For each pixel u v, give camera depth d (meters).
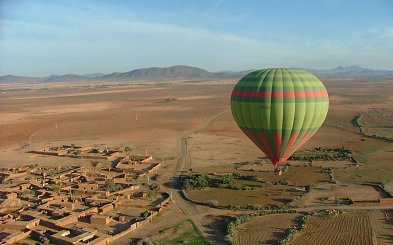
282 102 55.41
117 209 61.59
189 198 65.38
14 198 66.81
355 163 83.69
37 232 52.78
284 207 60.44
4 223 55.31
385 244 48.47
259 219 56.81
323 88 58.88
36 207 61.69
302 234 51.50
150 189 70.88
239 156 93.19
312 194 65.88
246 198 65.12
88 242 48.81
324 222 54.97
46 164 89.69
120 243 50.03
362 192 66.25
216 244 49.47
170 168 84.38
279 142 58.28
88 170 83.12
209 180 73.81
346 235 50.84
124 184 72.94
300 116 56.12
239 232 52.59
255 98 56.59
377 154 91.38
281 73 57.41
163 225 55.34
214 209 60.81
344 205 60.91
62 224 55.34
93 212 59.53
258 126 58.06
